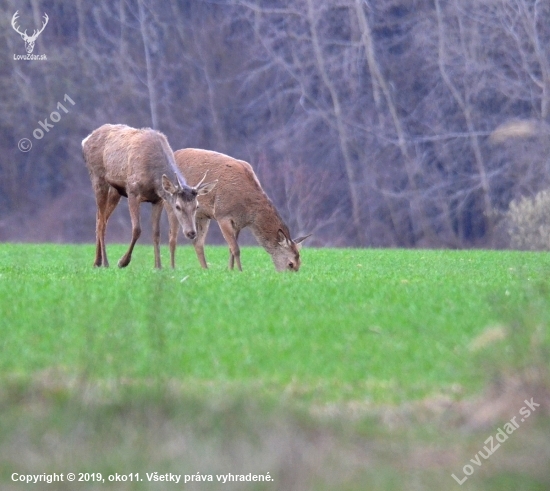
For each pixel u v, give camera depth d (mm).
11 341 32469
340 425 26609
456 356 31609
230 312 37625
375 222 152250
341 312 38125
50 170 149500
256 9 154750
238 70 158000
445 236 150000
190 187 60000
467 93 149875
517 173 146125
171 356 30188
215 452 25203
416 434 26609
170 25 158250
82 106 151875
